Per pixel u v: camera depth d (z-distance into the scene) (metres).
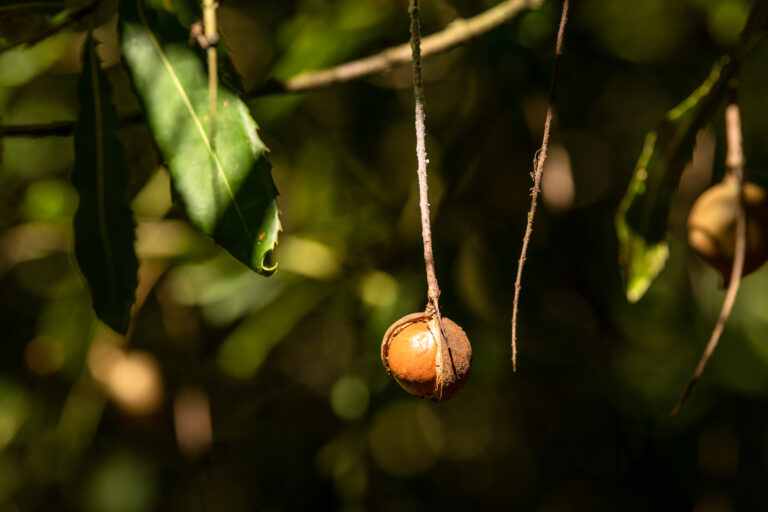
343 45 1.12
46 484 1.28
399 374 0.73
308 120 1.28
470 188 1.21
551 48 1.10
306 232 1.21
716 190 0.83
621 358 1.25
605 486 1.33
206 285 1.19
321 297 1.19
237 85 0.77
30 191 1.19
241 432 1.41
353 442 1.23
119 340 1.16
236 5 1.27
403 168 1.31
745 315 1.21
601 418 1.28
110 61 1.15
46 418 1.25
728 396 1.25
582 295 1.20
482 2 1.11
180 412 1.23
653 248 0.85
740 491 1.25
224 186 0.75
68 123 0.83
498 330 1.21
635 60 1.26
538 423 1.36
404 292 1.15
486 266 1.21
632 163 1.32
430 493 1.45
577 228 1.27
